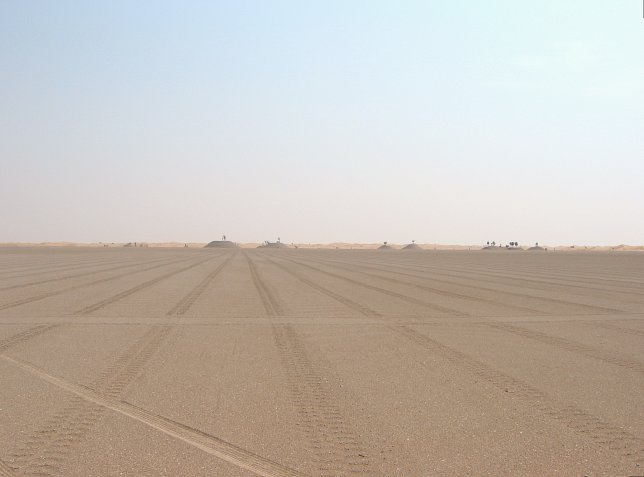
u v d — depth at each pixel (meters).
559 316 15.91
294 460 5.21
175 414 6.56
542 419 6.48
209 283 26.02
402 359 9.85
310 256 74.75
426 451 5.45
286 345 11.09
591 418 6.54
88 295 20.14
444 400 7.26
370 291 23.16
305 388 7.80
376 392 7.62
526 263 59.06
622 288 25.86
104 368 8.93
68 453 5.32
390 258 72.31
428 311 16.73
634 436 5.92
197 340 11.53
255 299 19.47
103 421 6.29
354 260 61.53
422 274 35.84
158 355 9.99
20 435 5.80
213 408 6.81
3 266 40.59
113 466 5.02
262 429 6.06
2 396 7.28
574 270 43.91
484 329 13.44
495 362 9.66
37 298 19.06
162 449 5.45
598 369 9.18
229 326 13.45
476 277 33.44
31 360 9.48
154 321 14.12
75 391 7.55
